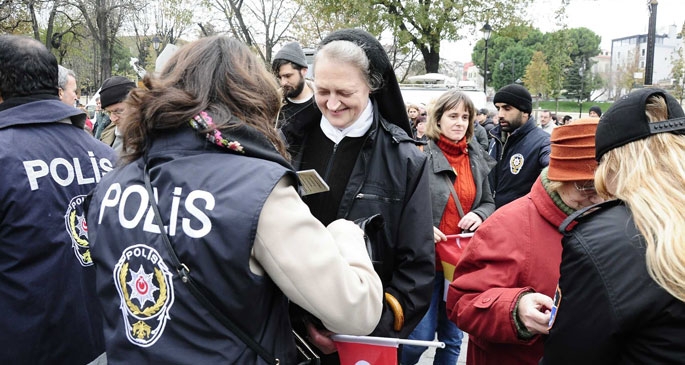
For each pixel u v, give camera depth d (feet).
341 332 4.58
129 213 4.45
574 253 4.12
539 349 6.30
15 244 6.53
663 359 3.64
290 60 13.10
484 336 6.33
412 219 6.68
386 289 6.80
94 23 82.99
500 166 16.12
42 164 6.82
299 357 4.99
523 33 62.34
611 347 3.87
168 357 4.14
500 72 223.92
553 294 6.28
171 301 4.17
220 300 4.10
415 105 31.53
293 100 13.42
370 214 6.66
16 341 6.55
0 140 6.63
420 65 94.89
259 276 4.20
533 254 6.35
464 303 6.63
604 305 3.85
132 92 4.61
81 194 7.16
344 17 62.49
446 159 11.37
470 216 11.16
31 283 6.59
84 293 7.09
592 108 39.63
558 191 6.30
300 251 4.18
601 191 4.53
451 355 11.09
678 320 3.59
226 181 4.23
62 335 6.84
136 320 4.30
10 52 7.04
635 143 4.19
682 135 4.13
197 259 4.09
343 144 6.83
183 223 4.17
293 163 7.17
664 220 3.72
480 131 28.45
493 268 6.53
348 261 4.75
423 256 6.66
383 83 6.86
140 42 91.97
